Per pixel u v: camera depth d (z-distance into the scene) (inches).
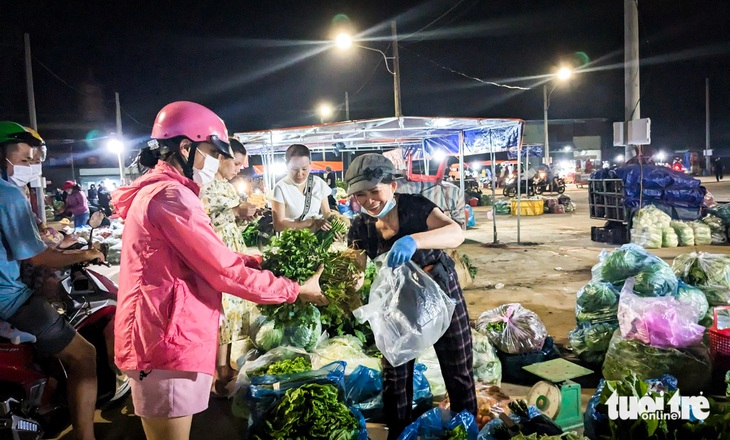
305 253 111.4
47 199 1010.1
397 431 110.7
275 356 141.9
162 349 78.7
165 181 83.0
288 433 102.1
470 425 104.7
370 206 102.3
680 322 141.6
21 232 108.7
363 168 98.7
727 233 400.8
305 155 177.9
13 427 114.4
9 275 110.7
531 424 102.4
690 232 388.8
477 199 888.9
